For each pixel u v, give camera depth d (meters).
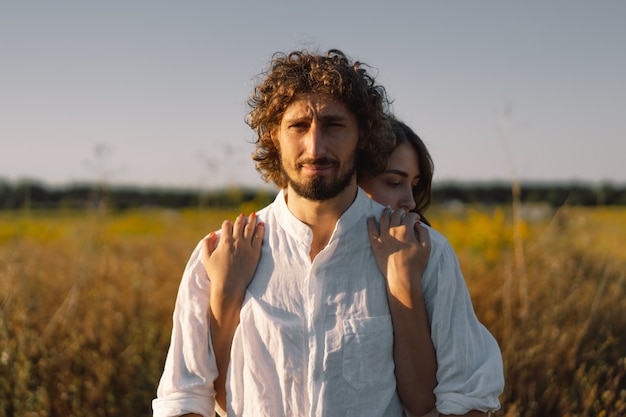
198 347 2.04
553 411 3.91
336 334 1.93
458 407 1.94
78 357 4.30
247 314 2.00
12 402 3.90
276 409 1.93
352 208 2.04
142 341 4.75
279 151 2.11
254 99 2.22
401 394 1.99
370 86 2.09
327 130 1.94
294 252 2.03
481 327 2.13
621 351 4.47
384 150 2.29
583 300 5.03
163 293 5.77
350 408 1.90
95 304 5.25
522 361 4.12
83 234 7.98
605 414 3.59
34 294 5.77
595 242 7.13
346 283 1.99
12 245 8.41
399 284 1.96
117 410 3.91
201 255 2.14
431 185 2.79
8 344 4.22
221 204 8.86
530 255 6.42
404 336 1.96
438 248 2.03
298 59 2.03
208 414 2.06
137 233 13.85
